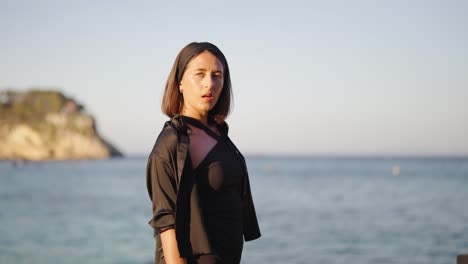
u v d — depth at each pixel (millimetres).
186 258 1998
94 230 18328
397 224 19562
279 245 14555
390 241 15430
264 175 76562
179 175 2008
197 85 2172
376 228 18453
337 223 20062
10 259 12352
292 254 13047
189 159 2062
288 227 18953
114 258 12703
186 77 2203
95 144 181250
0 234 17047
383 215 22766
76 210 25969
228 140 2318
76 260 12359
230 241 2082
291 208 26594
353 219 21391
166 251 1988
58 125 175250
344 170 101562
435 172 86750
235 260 2115
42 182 56406
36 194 37906
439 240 15578
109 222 20844
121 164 144875
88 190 43000
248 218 2342
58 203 30203
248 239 2352
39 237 16391
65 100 183000
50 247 14359
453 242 15180
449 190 40188
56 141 172500
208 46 2223
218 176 2074
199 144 2105
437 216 22047
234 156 2186
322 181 57406
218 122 2328
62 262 12047
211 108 2266
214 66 2191
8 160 163625
